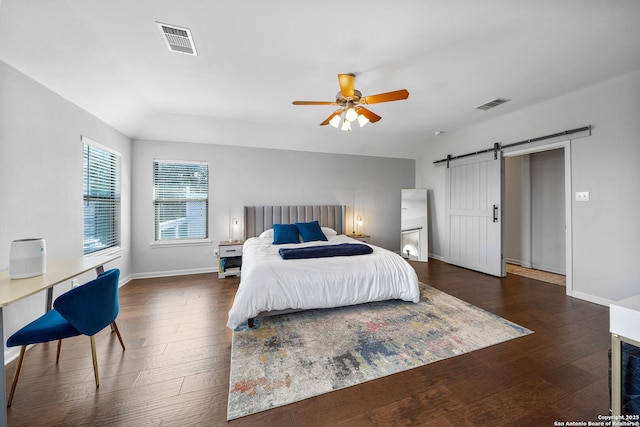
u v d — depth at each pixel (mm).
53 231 2299
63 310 1396
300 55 2246
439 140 5094
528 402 1424
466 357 1847
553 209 4301
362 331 2219
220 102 3264
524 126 3566
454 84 2803
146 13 1746
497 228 3988
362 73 2553
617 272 2693
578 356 1855
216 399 1455
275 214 4578
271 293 2309
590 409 1370
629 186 2598
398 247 5691
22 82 1968
